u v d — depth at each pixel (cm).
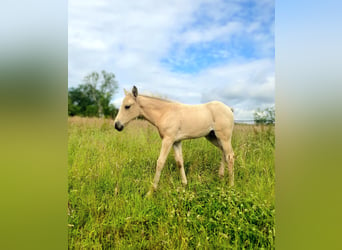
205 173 235
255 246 162
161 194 203
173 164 242
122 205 190
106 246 172
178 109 228
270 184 209
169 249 165
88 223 181
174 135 224
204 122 228
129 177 221
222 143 231
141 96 232
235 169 235
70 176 204
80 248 172
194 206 184
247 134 256
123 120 228
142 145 254
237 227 167
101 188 208
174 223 177
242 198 188
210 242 164
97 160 226
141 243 169
